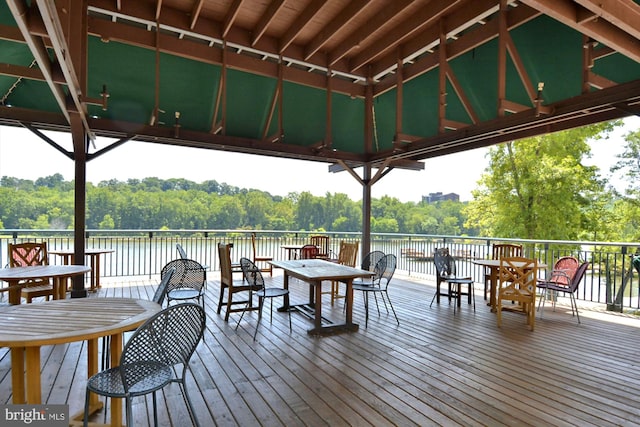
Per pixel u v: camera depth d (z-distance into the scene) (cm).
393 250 956
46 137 530
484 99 642
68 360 322
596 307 560
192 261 436
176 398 255
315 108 767
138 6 545
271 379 288
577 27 335
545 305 573
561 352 357
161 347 190
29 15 242
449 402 254
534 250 683
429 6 531
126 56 577
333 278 405
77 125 493
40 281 442
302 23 562
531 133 542
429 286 727
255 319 462
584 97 396
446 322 463
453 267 587
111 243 798
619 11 295
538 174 1184
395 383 284
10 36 296
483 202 1405
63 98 408
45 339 175
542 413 241
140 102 629
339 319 466
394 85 720
